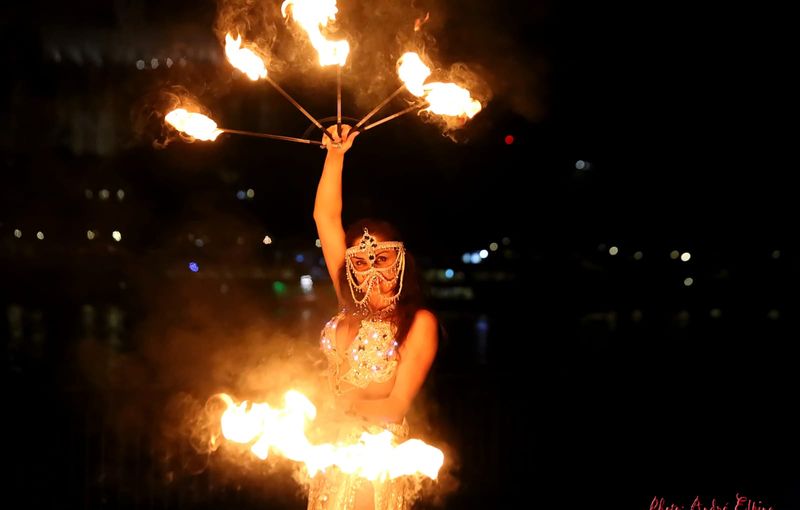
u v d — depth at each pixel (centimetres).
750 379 633
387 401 288
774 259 1389
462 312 1477
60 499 508
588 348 1060
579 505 533
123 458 522
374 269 292
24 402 512
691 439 586
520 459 570
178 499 524
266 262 1555
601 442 576
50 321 1280
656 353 955
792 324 1251
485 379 575
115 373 859
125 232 1510
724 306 1415
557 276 1468
